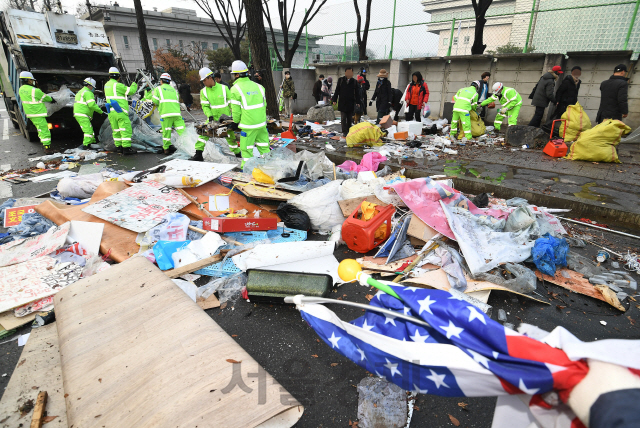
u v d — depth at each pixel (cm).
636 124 1027
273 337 279
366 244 384
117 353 201
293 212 454
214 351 194
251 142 610
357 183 481
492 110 1265
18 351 265
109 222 421
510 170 673
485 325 132
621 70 839
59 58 1087
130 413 166
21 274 327
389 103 1085
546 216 454
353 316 300
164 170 557
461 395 139
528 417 129
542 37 1238
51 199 518
